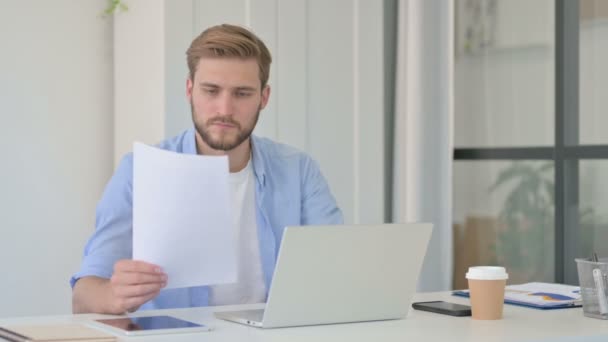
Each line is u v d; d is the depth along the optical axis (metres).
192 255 2.04
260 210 2.71
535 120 4.31
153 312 2.19
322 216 2.84
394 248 2.05
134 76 4.01
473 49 4.62
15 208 4.02
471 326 1.98
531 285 2.72
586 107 4.09
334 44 4.22
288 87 4.08
